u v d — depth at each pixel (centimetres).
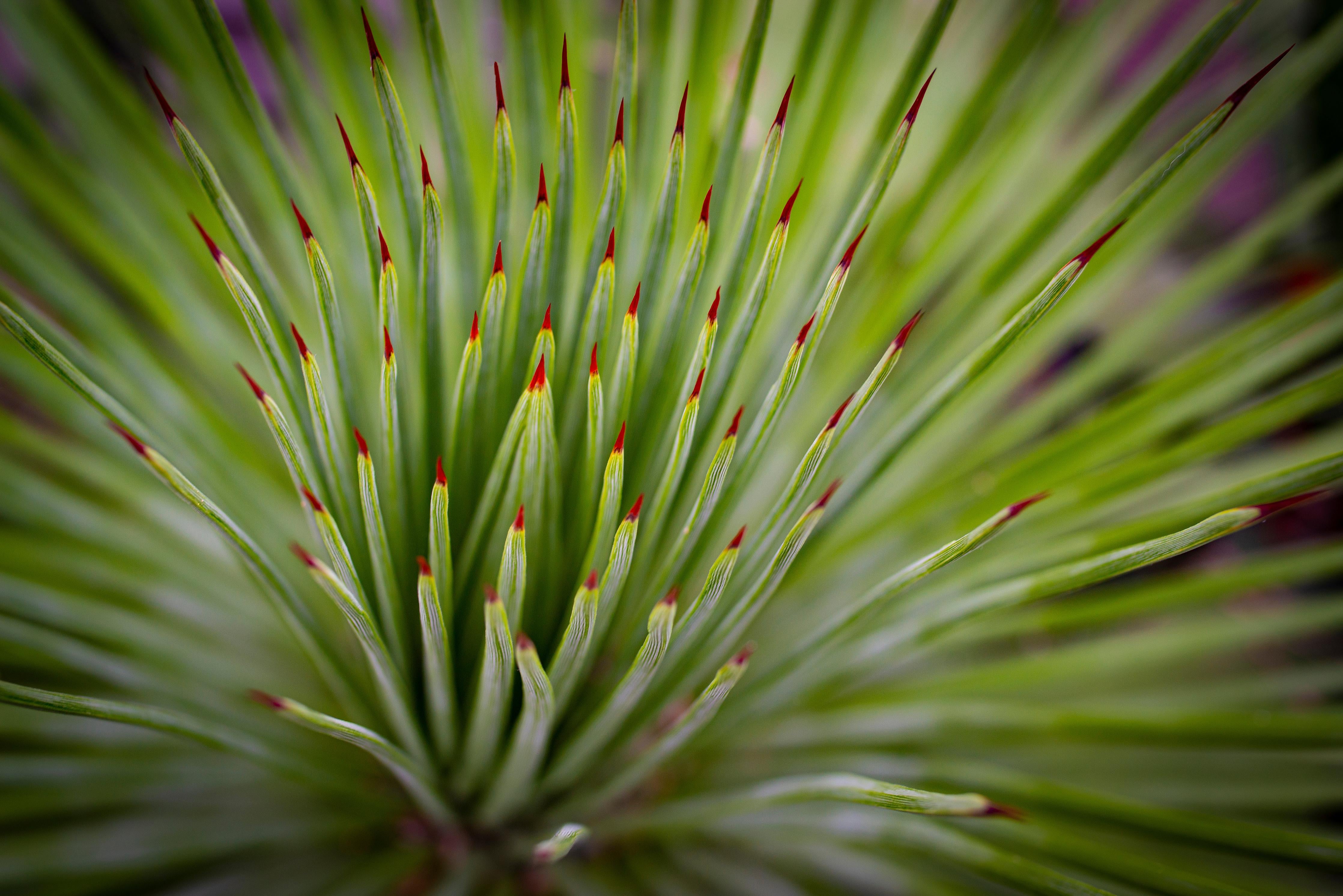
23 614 64
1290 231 69
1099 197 73
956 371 60
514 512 61
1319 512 85
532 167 65
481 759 62
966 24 73
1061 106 69
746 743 68
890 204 70
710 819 62
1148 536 61
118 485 67
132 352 65
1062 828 66
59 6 67
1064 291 58
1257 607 77
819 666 63
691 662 62
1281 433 85
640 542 61
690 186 65
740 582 61
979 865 60
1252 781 70
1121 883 59
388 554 59
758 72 61
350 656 67
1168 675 73
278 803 67
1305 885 67
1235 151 67
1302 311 64
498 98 59
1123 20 71
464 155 62
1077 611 66
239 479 66
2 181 73
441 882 65
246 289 57
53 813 65
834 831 64
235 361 69
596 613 58
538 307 61
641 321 62
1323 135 85
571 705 63
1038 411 69
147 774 66
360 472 57
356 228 67
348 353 60
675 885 66
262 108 61
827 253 63
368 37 58
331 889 65
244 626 69
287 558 66
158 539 69
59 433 74
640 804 66
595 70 76
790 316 64
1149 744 62
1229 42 90
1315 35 76
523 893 66
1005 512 56
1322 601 68
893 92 61
